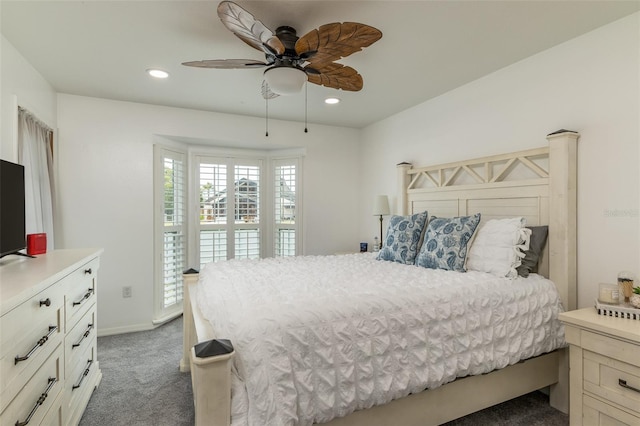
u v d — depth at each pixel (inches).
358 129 180.7
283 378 48.9
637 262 73.0
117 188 134.7
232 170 174.1
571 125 85.3
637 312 62.9
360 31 64.7
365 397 55.9
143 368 103.5
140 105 137.7
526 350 73.4
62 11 73.1
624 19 75.3
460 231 93.5
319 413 51.9
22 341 46.1
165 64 100.4
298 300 61.2
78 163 128.7
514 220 86.7
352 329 57.5
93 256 84.0
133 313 138.0
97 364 94.0
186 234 162.9
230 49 91.1
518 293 75.8
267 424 45.8
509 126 101.0
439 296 68.2
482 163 108.0
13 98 87.7
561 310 80.0
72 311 69.4
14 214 69.0
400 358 60.4
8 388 42.2
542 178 89.4
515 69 99.2
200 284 93.4
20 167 71.7
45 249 83.3
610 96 77.7
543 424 76.3
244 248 175.9
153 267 141.7
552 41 86.4
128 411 80.9
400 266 100.3
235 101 135.0
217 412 44.3
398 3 70.1
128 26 79.5
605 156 78.5
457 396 68.6
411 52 92.2
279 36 78.3
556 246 84.4
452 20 76.5
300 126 167.8
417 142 138.9
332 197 175.9
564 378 81.0
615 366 60.1
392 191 155.2
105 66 101.8
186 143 158.9
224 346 45.6
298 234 172.4
